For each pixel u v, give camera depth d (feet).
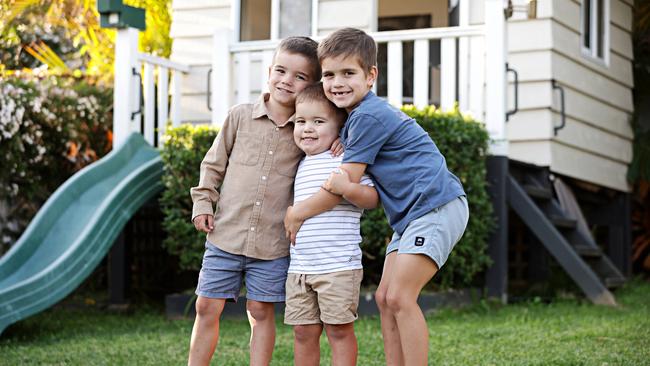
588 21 26.66
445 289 19.47
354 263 10.68
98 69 30.45
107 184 20.33
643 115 31.17
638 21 29.84
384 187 10.69
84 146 24.77
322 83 10.98
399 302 10.27
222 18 25.13
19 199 23.70
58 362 14.06
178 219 19.52
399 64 20.57
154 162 20.66
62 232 18.80
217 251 11.35
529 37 23.76
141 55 22.24
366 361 13.60
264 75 21.35
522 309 19.30
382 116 10.48
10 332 17.66
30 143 22.88
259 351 11.25
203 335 11.35
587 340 15.14
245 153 11.49
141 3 30.91
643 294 22.66
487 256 19.71
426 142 10.81
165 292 24.17
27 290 16.43
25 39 32.53
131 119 21.90
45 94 23.29
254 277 11.32
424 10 29.99
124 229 22.40
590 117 25.90
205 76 25.13
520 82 23.85
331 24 24.17
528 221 19.97
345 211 10.73
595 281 19.88
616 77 27.78
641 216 31.40
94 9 31.19
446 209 10.51
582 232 23.71
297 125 11.06
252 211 11.28
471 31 20.21
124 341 16.14
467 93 20.35
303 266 10.69
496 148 20.07
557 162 23.82
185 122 25.25
